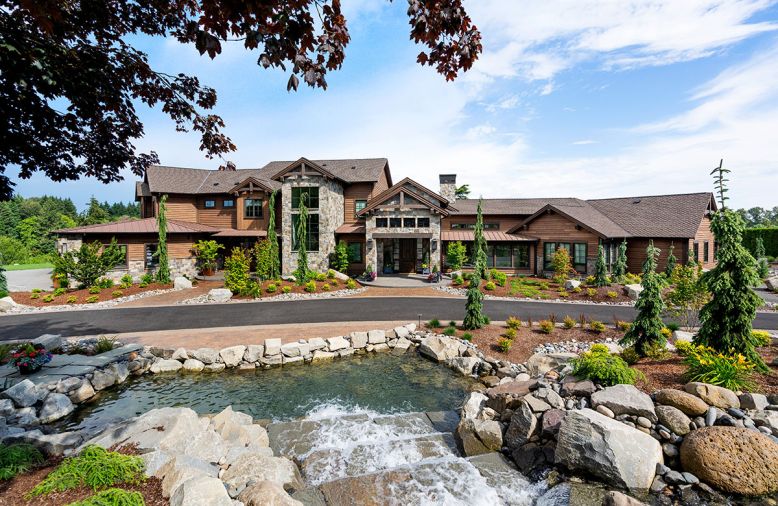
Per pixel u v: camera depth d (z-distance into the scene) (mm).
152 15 5449
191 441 7016
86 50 5168
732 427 5996
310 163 28828
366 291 24719
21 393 9289
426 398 10781
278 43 3447
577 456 6418
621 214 32375
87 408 10008
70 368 11133
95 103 5570
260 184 30406
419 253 31625
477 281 15992
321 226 29156
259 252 26359
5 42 4027
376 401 10570
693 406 6609
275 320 17500
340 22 3619
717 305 9016
